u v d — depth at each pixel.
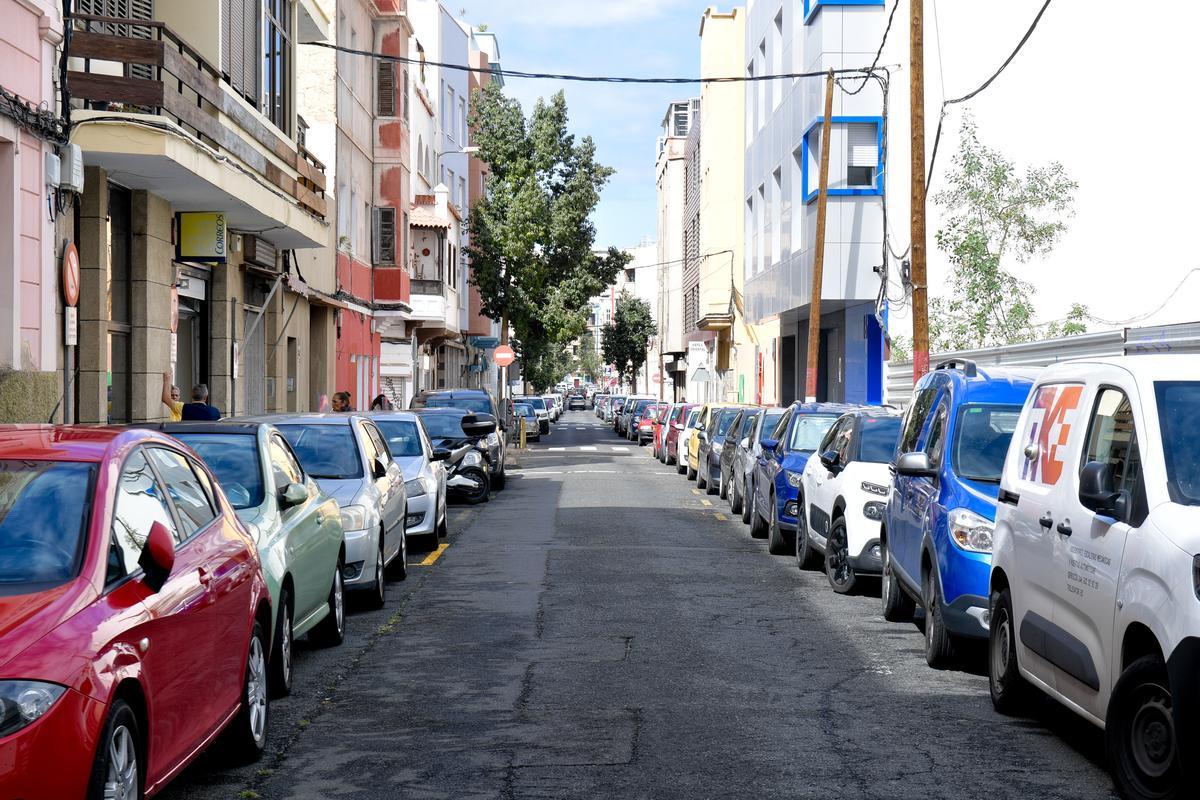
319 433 12.62
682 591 12.76
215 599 5.97
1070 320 20.16
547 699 8.09
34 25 12.72
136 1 17.11
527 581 13.38
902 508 10.67
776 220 37.19
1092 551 6.31
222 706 6.14
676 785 6.23
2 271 12.17
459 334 56.94
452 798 6.04
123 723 4.76
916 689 8.48
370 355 37.06
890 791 6.16
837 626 10.86
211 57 18.38
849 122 29.75
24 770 4.20
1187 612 5.30
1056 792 6.16
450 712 7.75
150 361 17.17
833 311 34.81
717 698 8.14
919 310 18.41
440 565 14.73
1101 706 6.20
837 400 35.12
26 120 12.30
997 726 7.50
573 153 48.09
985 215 21.97
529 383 75.31
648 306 108.31
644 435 49.53
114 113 14.35
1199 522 5.59
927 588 9.50
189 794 6.12
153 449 6.18
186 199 17.70
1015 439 8.16
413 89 45.31
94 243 15.36
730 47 55.84
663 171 90.50
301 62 30.50
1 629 4.50
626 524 19.52
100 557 5.05
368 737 7.18
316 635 9.76
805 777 6.38
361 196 34.88
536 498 24.42
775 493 15.79
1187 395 6.30
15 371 11.91
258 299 24.14
